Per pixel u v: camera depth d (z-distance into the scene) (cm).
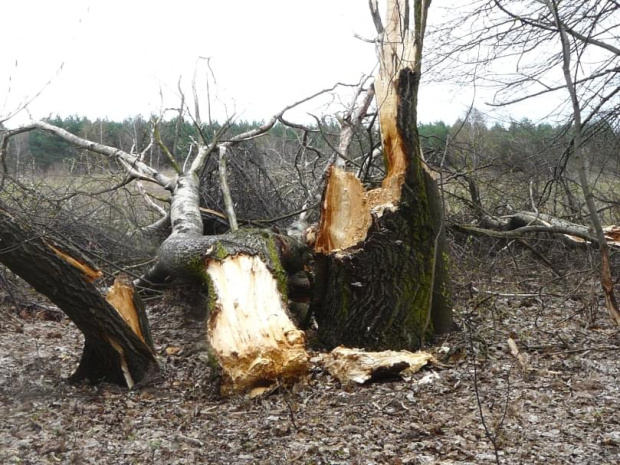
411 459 412
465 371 596
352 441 448
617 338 701
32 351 720
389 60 707
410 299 666
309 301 732
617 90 831
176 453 436
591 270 794
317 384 573
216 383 562
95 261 939
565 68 585
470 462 408
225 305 590
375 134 1080
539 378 574
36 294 948
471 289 848
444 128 1291
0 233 530
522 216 992
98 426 493
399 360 585
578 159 595
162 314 859
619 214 1080
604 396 525
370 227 664
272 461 416
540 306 842
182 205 867
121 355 593
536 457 413
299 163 1305
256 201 1042
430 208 681
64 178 1171
